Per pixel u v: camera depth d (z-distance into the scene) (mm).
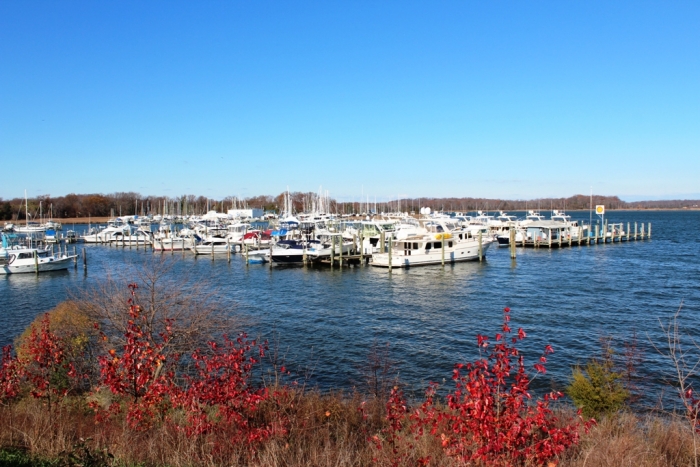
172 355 16750
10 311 38688
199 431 11188
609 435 12469
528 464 8836
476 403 8797
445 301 38750
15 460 10219
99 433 12078
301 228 80125
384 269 56188
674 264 57906
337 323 32312
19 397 15648
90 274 57281
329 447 11672
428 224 63625
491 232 83125
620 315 33188
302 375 22766
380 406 16109
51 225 114562
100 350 18953
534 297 39562
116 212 185375
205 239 78250
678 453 11797
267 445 11047
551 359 24344
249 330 30547
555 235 84312
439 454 10875
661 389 20078
